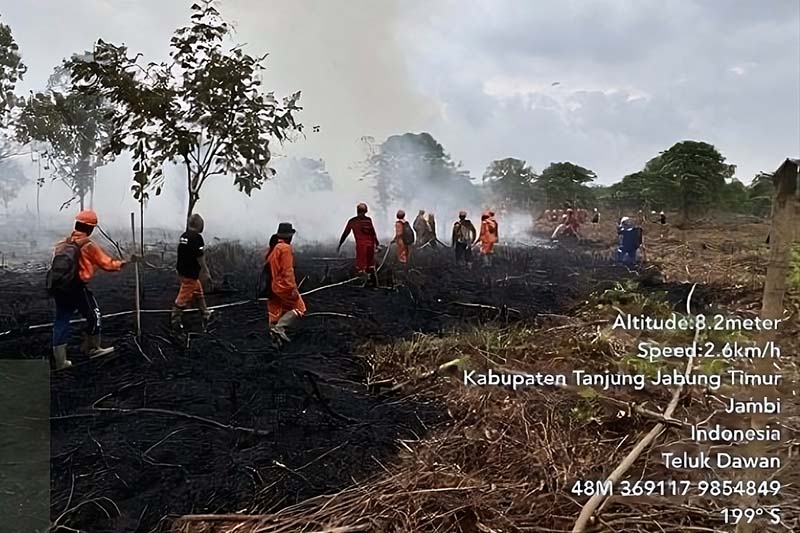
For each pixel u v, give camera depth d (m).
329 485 4.36
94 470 4.56
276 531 3.78
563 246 20.02
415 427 5.30
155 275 11.99
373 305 10.01
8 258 14.32
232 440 5.07
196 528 3.90
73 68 9.87
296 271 12.86
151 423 5.32
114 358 6.90
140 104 9.71
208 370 6.65
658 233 21.84
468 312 9.56
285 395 6.00
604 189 35.97
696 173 26.56
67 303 6.55
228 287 10.66
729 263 13.57
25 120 16.11
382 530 3.62
